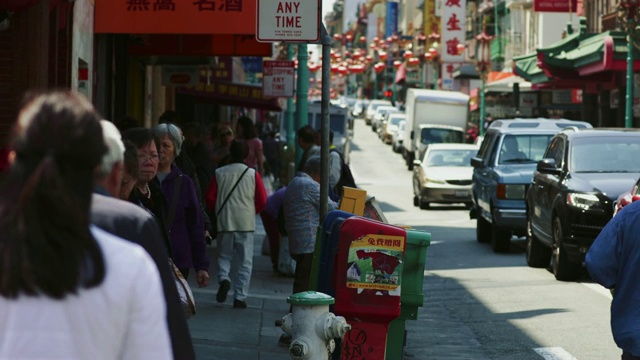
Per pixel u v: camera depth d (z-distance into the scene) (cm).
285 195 1820
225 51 3312
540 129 3422
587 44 6894
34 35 1958
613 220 936
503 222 3158
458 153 5641
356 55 13825
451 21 12431
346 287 1317
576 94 8794
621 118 7012
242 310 2011
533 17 11725
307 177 1822
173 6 2469
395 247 1322
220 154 3122
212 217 2041
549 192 2639
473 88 12500
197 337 1692
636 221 923
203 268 1417
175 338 536
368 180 8481
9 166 436
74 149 436
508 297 2250
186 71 4331
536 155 3359
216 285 2369
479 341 1750
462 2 12394
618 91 7038
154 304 448
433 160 5612
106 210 540
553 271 2595
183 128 2411
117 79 3341
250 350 1611
